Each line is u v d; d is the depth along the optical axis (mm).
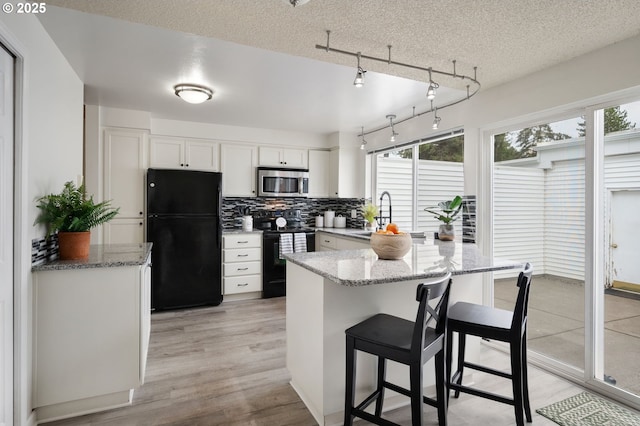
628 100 2092
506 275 3021
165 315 3818
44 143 2023
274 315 3830
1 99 1555
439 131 3641
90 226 2242
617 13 1743
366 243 3797
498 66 2414
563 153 2553
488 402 2123
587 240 2314
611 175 2254
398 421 1937
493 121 2900
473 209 3115
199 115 4098
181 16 1746
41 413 1896
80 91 2889
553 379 2426
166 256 3936
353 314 1917
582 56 2242
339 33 1935
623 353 2215
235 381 2357
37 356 1866
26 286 1753
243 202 4902
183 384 2312
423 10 1708
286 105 3660
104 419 1926
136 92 3287
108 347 2002
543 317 2701
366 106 3682
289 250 4656
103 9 1675
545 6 1678
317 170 5094
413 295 2094
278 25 1843
